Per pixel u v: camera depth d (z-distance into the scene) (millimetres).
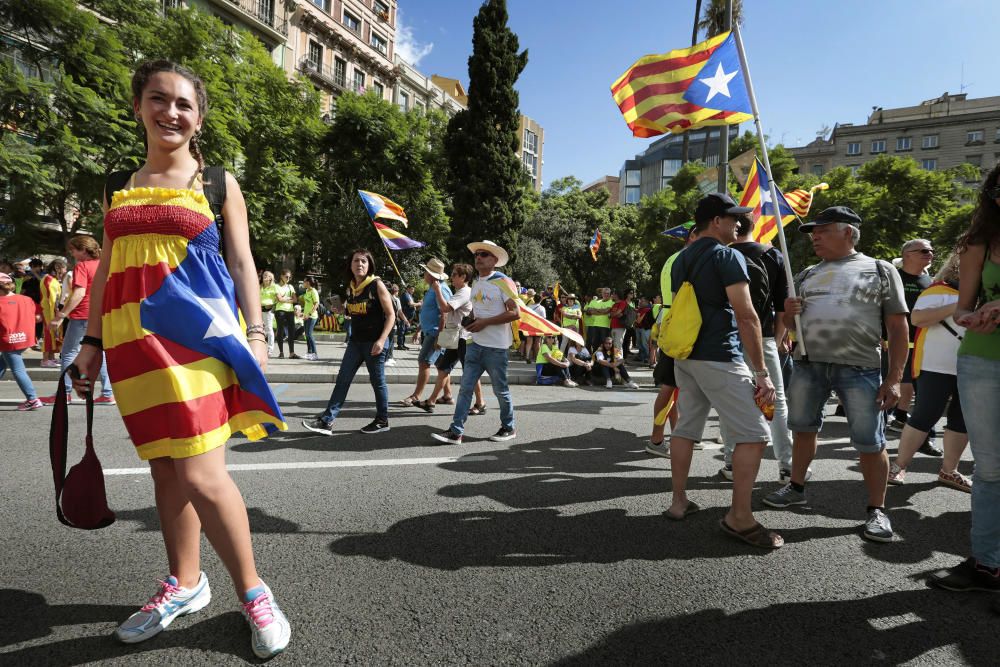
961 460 4895
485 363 4969
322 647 1846
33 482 3453
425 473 3918
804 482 3473
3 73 12055
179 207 1751
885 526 2938
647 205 26484
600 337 12570
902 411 6164
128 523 2844
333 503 3240
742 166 6984
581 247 37344
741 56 3934
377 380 5219
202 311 1741
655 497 3551
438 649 1855
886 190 22109
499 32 27156
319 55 38031
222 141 16875
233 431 1824
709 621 2080
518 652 1854
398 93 45375
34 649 1790
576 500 3438
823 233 3326
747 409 2814
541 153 87438
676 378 3244
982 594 2344
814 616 2139
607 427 5859
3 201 14234
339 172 27625
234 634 1901
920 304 3898
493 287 4973
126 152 13633
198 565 2053
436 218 27859
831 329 3156
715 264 2871
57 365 8602
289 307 12539
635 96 4988
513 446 4855
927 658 1886
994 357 2334
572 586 2322
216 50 19594
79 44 13703
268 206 21609
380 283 5113
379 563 2484
